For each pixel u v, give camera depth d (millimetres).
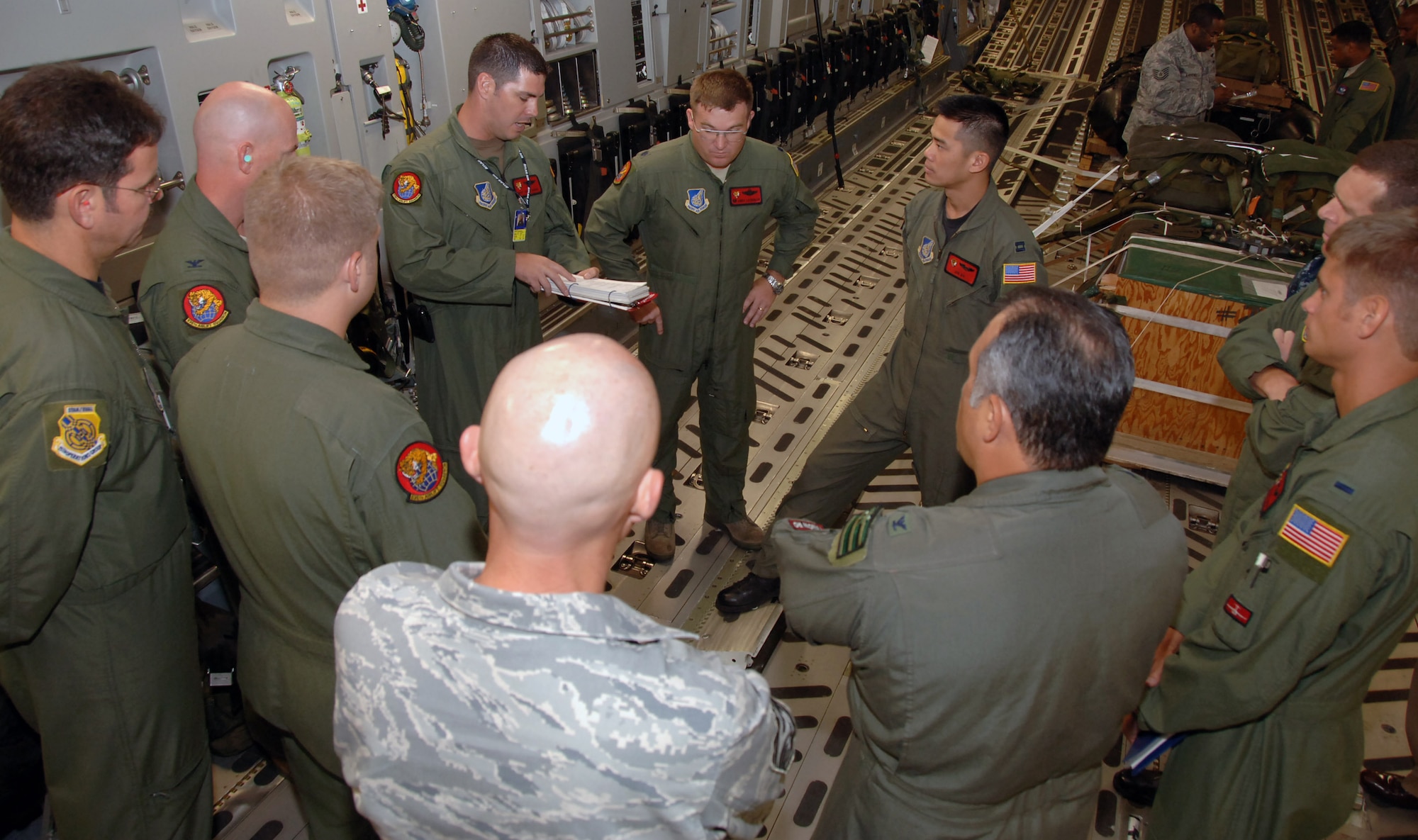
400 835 905
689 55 4730
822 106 6238
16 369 1396
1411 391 1393
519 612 845
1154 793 2168
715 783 858
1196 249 3531
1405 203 1839
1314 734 1564
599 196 3906
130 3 1985
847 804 1408
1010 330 1145
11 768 1949
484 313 2549
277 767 2152
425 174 2338
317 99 2594
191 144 2213
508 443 833
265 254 1332
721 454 2930
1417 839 2162
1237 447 3365
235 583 2137
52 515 1398
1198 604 1787
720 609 2711
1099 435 1123
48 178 1407
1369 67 5203
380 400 1377
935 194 2580
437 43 3012
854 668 1285
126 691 1634
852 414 2723
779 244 2914
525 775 836
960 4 9383
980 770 1193
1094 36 10430
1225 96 6016
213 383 1374
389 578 958
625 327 4227
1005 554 1120
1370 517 1359
